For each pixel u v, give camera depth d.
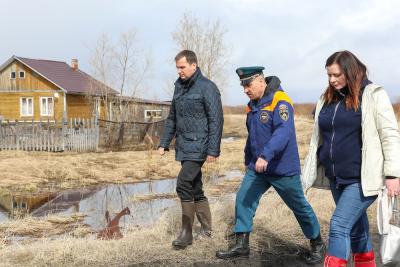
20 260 4.77
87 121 22.67
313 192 7.55
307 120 40.75
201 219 5.45
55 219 8.00
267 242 5.38
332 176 4.04
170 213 6.03
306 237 5.19
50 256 4.80
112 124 23.69
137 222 7.42
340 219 3.86
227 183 12.34
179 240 5.10
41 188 11.94
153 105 34.69
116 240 5.32
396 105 30.62
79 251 4.91
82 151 22.12
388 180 3.70
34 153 20.59
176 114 5.28
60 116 33.12
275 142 4.39
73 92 32.81
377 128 3.76
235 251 4.92
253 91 4.69
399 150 3.67
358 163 3.87
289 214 6.34
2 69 34.66
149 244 5.20
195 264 4.83
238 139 35.00
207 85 5.05
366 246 4.26
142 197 10.30
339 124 3.91
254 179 4.88
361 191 3.85
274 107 4.61
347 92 3.91
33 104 34.03
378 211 3.83
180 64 5.03
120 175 14.22
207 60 39.03
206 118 5.09
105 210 8.95
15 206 9.59
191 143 5.12
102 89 33.22
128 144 24.69
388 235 3.85
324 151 4.07
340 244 3.83
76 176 13.66
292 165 4.70
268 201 6.85
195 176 5.14
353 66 3.82
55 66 35.91
